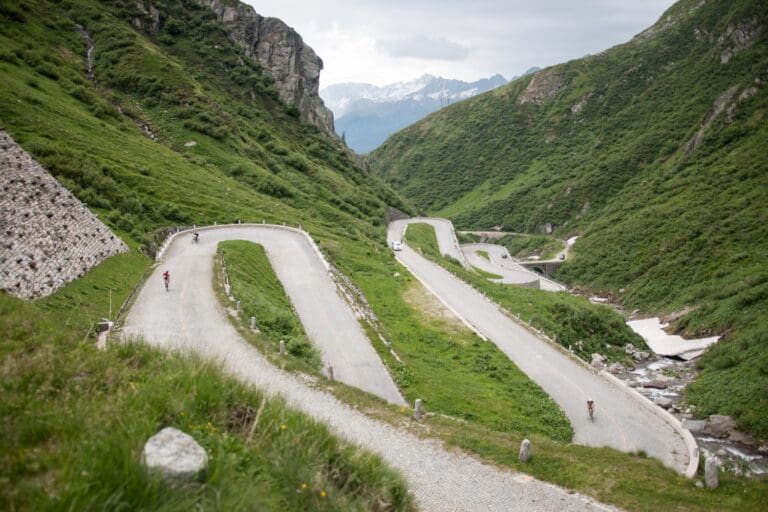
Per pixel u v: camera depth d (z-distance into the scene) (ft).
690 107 575.79
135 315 108.99
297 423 37.60
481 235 580.30
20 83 260.83
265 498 25.68
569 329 193.57
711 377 168.25
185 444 25.82
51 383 33.01
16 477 21.74
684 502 52.95
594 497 53.83
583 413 111.04
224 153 319.27
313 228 252.01
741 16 604.08
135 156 251.80
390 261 245.04
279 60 518.78
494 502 51.83
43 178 125.08
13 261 95.09
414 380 105.40
